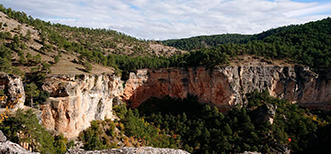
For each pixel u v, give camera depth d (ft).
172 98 319.47
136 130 218.59
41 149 108.68
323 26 390.21
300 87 279.28
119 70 304.50
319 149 198.49
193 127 250.57
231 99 267.39
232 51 303.89
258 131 216.54
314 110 272.51
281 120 228.02
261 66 277.64
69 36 435.94
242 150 202.18
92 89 191.31
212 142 221.66
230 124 235.61
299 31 400.88
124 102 307.78
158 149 81.92
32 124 111.86
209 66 280.10
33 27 299.79
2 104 118.93
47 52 249.14
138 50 501.15
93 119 194.49
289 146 199.52
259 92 271.69
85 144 158.51
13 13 306.55
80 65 239.71
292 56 303.27
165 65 337.31
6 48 195.72
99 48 422.00
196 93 302.25
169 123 265.75
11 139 102.01
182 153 81.35
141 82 318.24
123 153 76.59
